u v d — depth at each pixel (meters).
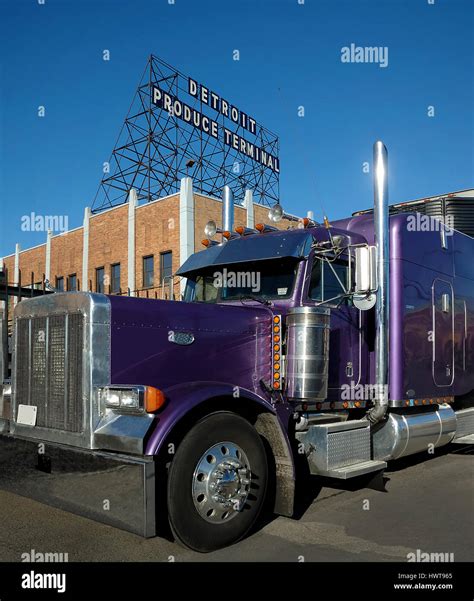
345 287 5.74
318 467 5.10
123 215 22.77
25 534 4.57
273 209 6.11
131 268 22.06
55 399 4.34
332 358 5.50
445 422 6.98
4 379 5.19
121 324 4.22
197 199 20.69
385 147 5.91
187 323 4.57
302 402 5.12
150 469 3.61
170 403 3.98
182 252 20.11
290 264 5.43
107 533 4.59
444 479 6.52
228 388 4.33
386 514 5.11
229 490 4.12
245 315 4.96
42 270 27.19
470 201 8.66
